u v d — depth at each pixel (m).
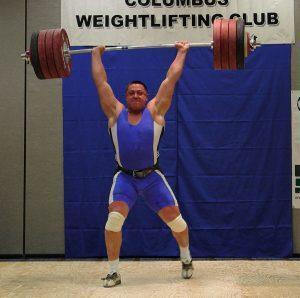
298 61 5.41
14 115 5.52
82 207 5.42
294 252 5.36
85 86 5.47
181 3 5.47
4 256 5.47
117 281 4.04
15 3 5.55
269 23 5.43
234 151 5.38
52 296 3.68
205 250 5.34
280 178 5.37
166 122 5.37
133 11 5.48
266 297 3.58
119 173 4.20
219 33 4.06
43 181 5.48
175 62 4.25
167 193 4.18
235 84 5.39
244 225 5.36
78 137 5.45
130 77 5.43
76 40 5.48
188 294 3.69
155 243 5.36
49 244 5.46
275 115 5.39
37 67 4.17
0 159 5.52
